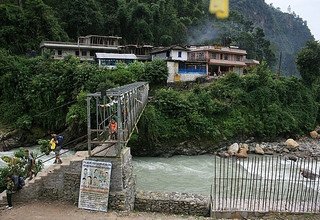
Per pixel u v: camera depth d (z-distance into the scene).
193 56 63.81
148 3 88.19
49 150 19.61
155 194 19.64
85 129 40.38
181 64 57.72
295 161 33.88
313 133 51.41
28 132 44.09
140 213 17.00
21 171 19.02
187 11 99.56
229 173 30.12
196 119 42.94
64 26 71.56
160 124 41.62
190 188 26.31
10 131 43.16
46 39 64.62
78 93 43.66
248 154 41.16
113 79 45.66
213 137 43.44
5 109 46.19
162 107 42.97
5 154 38.34
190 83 54.09
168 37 80.94
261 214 17.66
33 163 19.28
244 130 46.16
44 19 65.12
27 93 45.84
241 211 17.59
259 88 50.44
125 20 77.00
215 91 48.69
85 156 17.83
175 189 26.11
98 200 16.75
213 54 62.81
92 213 16.41
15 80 46.59
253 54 98.06
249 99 49.16
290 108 53.06
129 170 19.00
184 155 41.03
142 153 40.19
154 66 51.59
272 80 53.31
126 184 17.89
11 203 16.94
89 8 74.69
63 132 43.34
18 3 69.88
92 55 63.31
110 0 82.19
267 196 20.98
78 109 40.06
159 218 16.47
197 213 18.41
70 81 45.09
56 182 17.34
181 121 42.44
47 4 74.19
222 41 94.62
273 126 47.75
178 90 51.00
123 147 18.31
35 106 45.34
